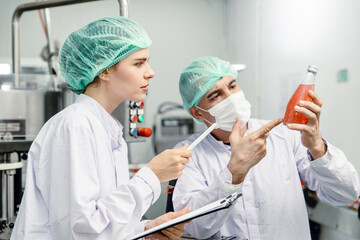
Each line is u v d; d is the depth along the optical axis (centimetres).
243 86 341
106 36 104
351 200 141
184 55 353
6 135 172
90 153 95
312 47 249
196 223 135
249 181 150
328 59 233
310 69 118
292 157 151
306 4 254
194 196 139
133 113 187
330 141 234
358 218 192
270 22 301
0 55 307
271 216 146
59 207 92
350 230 204
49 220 96
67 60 113
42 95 182
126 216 93
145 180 98
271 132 158
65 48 114
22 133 176
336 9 224
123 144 118
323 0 236
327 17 233
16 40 211
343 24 219
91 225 89
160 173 102
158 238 117
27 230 96
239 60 346
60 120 98
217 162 153
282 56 285
